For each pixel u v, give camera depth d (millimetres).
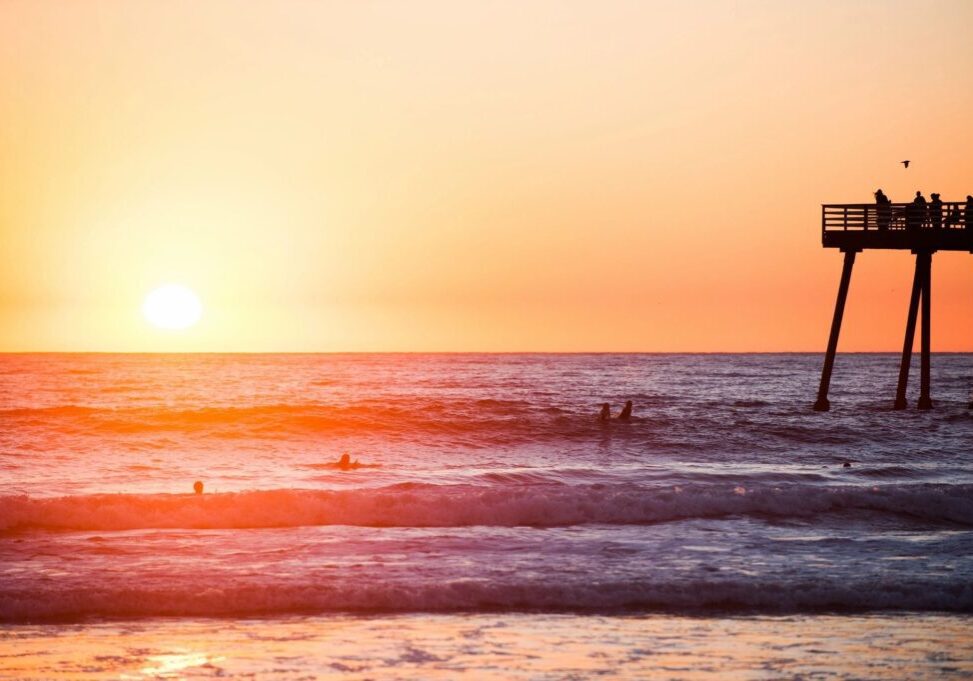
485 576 40875
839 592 38781
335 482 66438
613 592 38875
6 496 54188
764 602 38594
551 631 35062
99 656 32375
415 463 81375
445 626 35625
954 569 42406
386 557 44406
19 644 33500
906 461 81625
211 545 46750
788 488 58781
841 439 93688
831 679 30422
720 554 45250
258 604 37812
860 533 50500
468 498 54031
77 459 80500
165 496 54250
